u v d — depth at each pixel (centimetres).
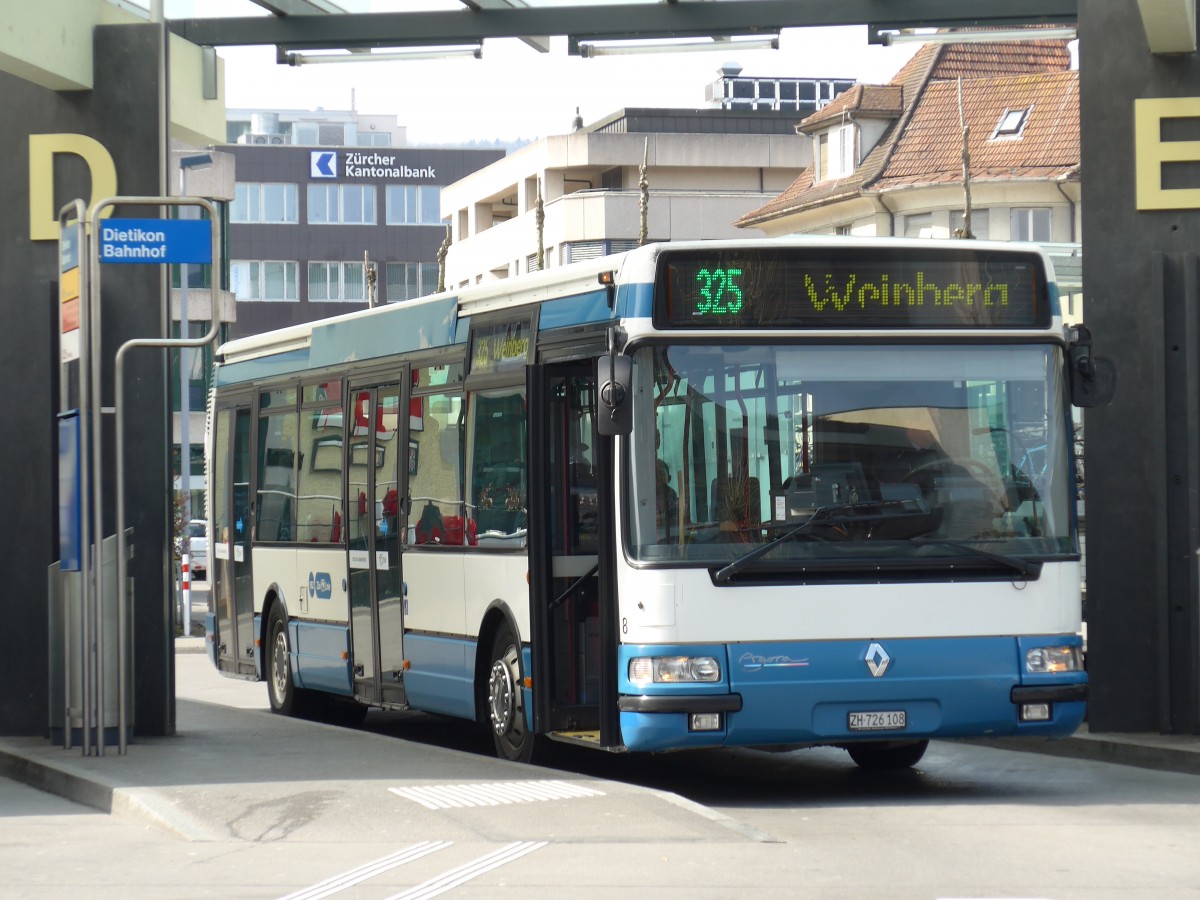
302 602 2872
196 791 1847
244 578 3155
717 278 1855
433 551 2367
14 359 2458
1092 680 2366
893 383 1877
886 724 1842
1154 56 2355
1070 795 1942
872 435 1866
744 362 1853
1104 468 2366
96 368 2180
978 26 2511
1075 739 2328
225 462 3291
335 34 2553
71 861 1567
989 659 1859
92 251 2158
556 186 13625
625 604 1833
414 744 2244
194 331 11325
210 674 4388
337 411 2748
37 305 2448
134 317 2427
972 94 9944
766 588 1820
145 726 2400
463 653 2259
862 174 10006
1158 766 2194
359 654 2638
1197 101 2339
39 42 2283
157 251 2164
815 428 1856
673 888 1352
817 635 1828
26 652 2450
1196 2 2353
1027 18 2444
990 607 1866
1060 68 10444
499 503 2164
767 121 14212
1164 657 2322
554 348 2027
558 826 1608
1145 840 1603
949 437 1883
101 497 2200
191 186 11325
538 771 1928
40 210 2441
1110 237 2370
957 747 2456
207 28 2580
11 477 2458
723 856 1491
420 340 2445
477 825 1623
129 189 2423
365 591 2611
